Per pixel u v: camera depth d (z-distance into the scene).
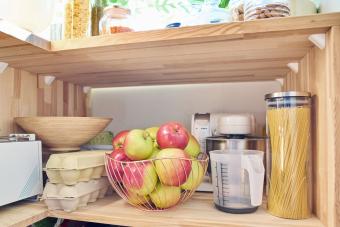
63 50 0.67
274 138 0.65
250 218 0.62
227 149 0.77
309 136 0.64
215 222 0.60
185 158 0.64
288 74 0.94
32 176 0.72
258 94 1.09
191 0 0.81
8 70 0.83
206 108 1.14
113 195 0.83
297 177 0.62
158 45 0.64
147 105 1.21
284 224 0.59
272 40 0.60
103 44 0.64
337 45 0.52
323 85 0.58
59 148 0.83
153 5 0.99
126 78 1.04
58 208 0.70
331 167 0.54
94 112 1.28
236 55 0.73
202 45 0.64
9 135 0.76
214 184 0.71
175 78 1.04
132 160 0.68
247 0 0.65
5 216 0.65
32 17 0.69
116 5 0.79
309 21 0.52
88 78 1.04
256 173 0.64
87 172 0.72
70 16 0.82
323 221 0.58
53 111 1.03
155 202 0.67
